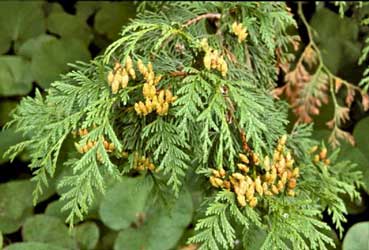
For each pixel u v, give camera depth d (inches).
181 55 27.6
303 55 33.5
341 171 29.0
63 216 34.3
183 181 29.8
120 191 34.3
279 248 25.5
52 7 43.6
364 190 32.1
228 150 26.2
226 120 25.9
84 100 26.0
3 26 39.9
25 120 27.6
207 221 25.0
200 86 25.1
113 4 40.3
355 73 35.3
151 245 33.6
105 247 35.1
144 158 26.8
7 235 34.7
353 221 33.4
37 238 33.7
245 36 27.5
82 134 26.5
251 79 27.9
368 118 32.6
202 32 28.8
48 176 34.5
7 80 37.9
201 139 26.0
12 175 36.9
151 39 27.8
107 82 26.0
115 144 25.0
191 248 32.2
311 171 27.6
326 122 34.1
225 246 24.9
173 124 25.8
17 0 40.4
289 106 31.4
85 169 26.5
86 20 41.9
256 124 25.0
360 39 36.2
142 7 33.0
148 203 34.4
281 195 26.0
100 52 39.8
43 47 37.7
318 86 33.4
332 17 36.3
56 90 27.3
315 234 25.2
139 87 25.9
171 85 25.9
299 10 34.4
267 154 26.1
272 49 27.7
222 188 25.6
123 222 34.2
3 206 34.6
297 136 28.6
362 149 32.0
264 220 26.1
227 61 27.5
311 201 25.5
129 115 26.3
